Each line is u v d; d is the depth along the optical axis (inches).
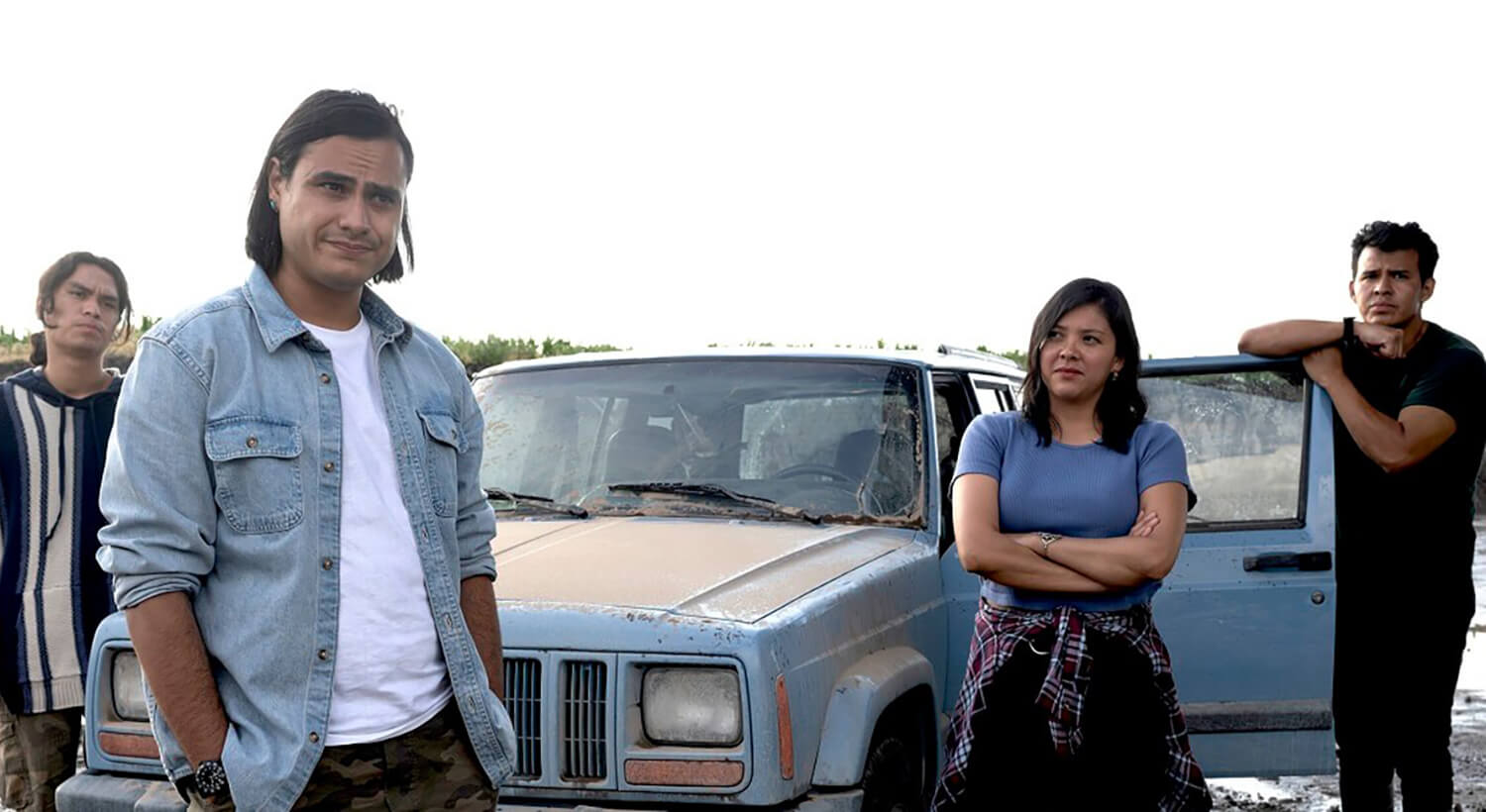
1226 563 180.9
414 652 101.2
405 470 102.6
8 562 172.2
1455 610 185.6
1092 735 139.2
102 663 148.3
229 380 96.4
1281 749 179.0
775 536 172.9
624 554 161.6
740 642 134.0
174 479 93.7
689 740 135.2
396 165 102.0
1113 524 145.8
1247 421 187.0
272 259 102.3
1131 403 148.8
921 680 160.1
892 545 177.0
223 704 96.1
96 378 182.5
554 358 216.2
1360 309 189.6
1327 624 178.9
